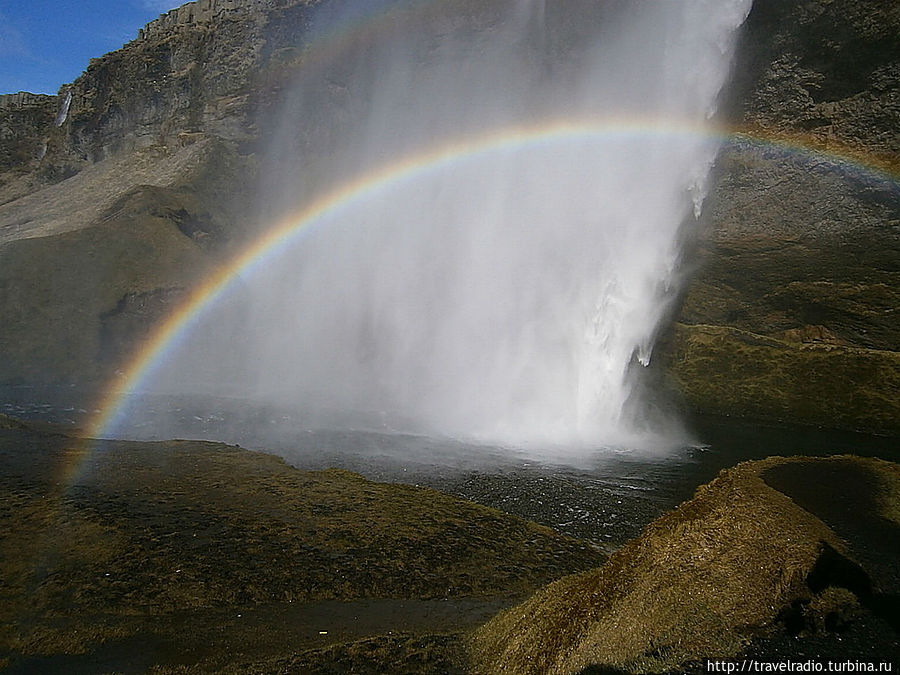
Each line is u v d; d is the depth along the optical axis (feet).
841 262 121.19
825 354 116.98
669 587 27.22
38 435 76.79
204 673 30.17
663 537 31.55
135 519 48.73
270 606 37.76
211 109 281.95
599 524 56.54
